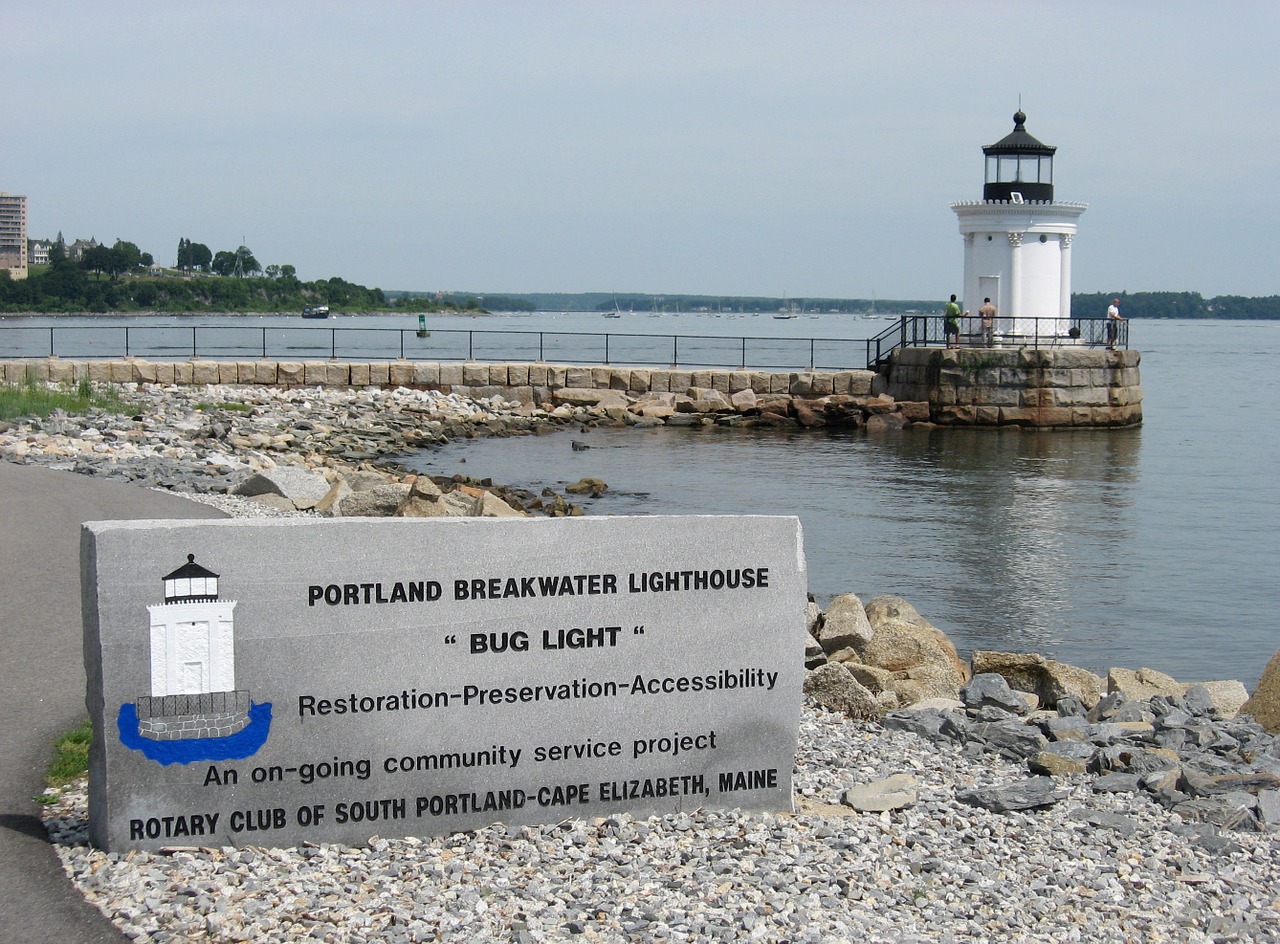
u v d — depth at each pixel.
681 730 7.40
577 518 7.18
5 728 8.61
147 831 6.70
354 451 33.66
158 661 6.66
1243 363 109.69
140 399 36.72
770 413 45.28
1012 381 44.12
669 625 7.34
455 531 7.00
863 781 8.41
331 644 6.87
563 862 6.72
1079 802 8.26
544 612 7.15
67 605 11.85
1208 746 9.79
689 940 5.93
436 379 46.16
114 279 180.75
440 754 7.06
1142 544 24.08
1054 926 6.35
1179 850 7.43
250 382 44.69
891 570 21.23
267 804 6.85
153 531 6.62
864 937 6.06
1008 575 21.06
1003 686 11.47
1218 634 17.53
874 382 47.22
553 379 46.75
